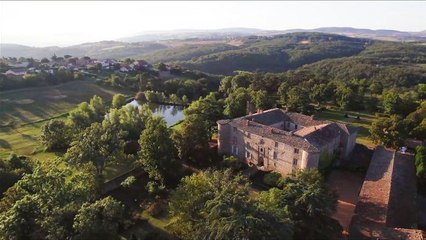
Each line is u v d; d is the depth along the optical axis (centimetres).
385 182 6284
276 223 3978
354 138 8544
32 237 3731
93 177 6216
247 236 3791
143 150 7244
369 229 4947
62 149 9338
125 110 10594
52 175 4469
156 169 7156
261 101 11888
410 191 6244
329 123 8375
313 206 4525
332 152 7944
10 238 3638
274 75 16638
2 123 11606
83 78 19450
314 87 13688
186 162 8325
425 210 6153
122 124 9656
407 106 11594
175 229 5238
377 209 5406
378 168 6994
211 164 8244
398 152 8112
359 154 8300
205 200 4975
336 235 4794
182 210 5025
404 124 8962
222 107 11912
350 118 11944
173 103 16375
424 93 13888
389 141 8856
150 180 7512
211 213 4209
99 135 7288
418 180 7075
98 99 12681
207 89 17925
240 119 8762
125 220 5731
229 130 8681
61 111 13650
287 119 9562
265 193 5128
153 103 16538
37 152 9088
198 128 8419
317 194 4634
